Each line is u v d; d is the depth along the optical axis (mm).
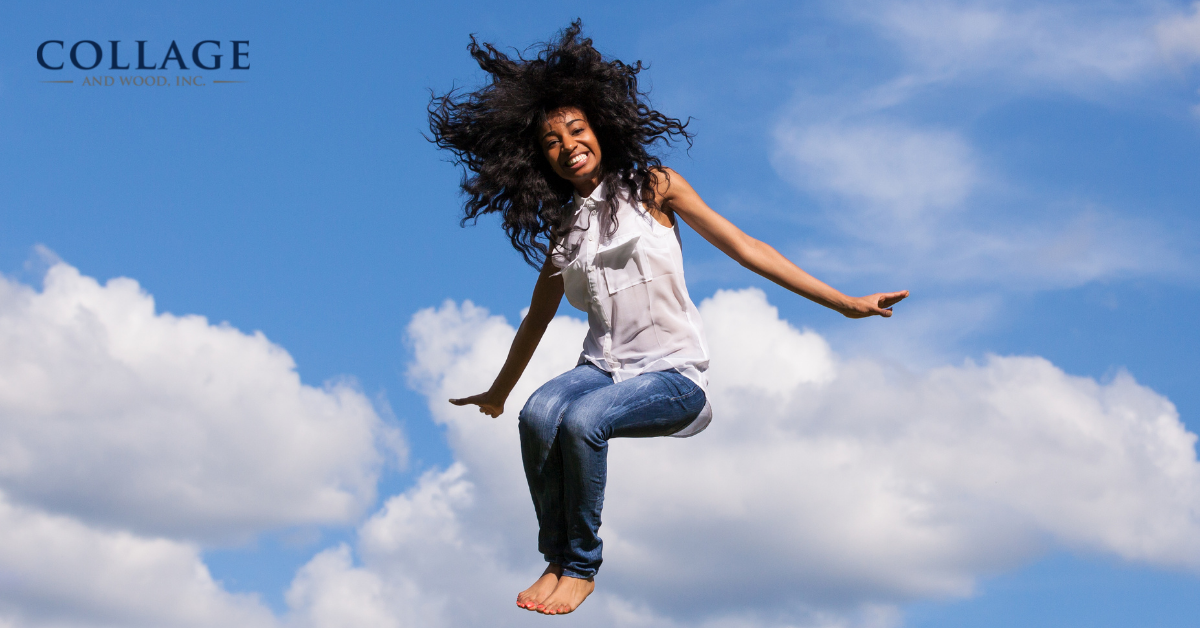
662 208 3920
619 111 3867
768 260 3770
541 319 4320
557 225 3928
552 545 3842
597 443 3596
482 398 4590
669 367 3773
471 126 4078
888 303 3701
